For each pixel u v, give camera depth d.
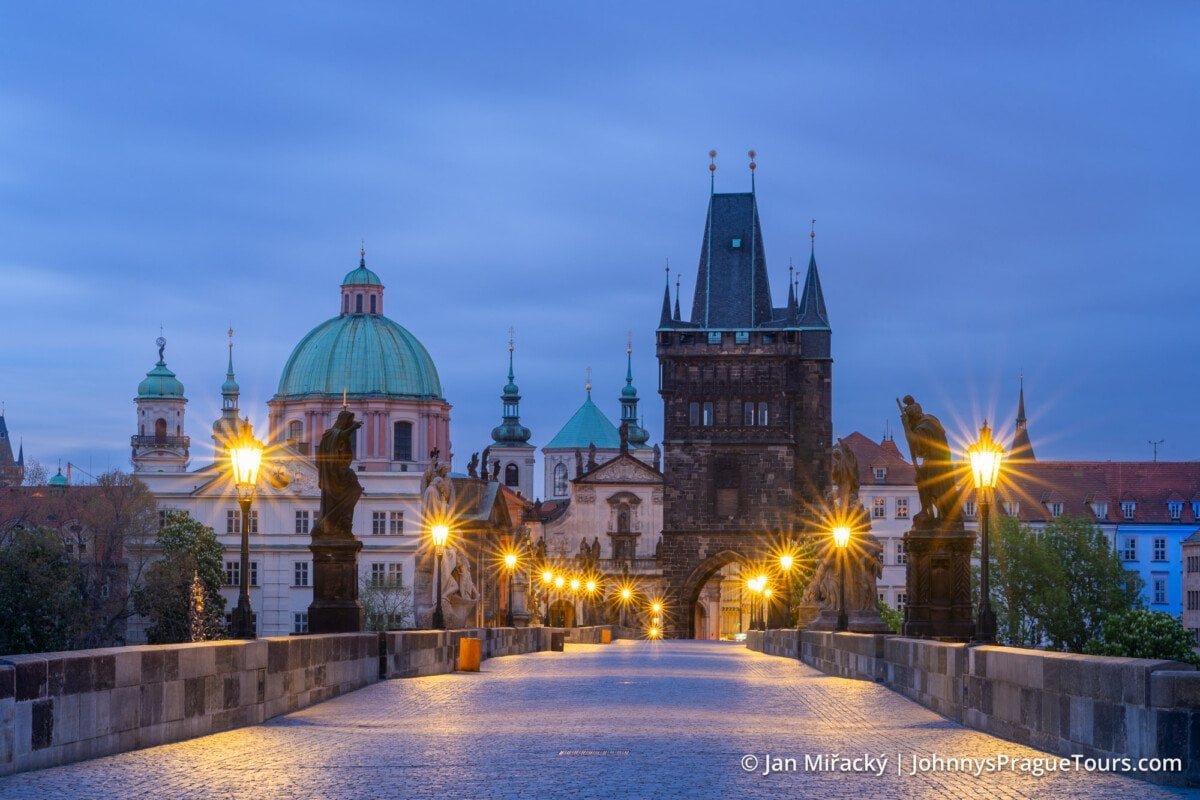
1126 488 195.38
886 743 26.31
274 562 178.62
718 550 193.25
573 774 22.19
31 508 139.25
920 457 45.53
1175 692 20.36
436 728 29.52
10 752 21.77
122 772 22.41
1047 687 24.58
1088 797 19.47
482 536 123.44
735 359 194.62
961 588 44.84
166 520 152.88
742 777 22.03
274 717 32.50
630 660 70.81
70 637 113.38
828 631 64.62
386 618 166.25
